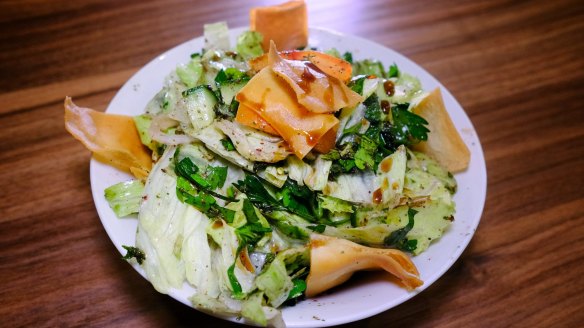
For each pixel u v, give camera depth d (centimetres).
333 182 24
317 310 21
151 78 30
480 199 26
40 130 32
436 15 43
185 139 25
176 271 22
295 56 27
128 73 36
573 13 44
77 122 25
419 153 28
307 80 23
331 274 22
